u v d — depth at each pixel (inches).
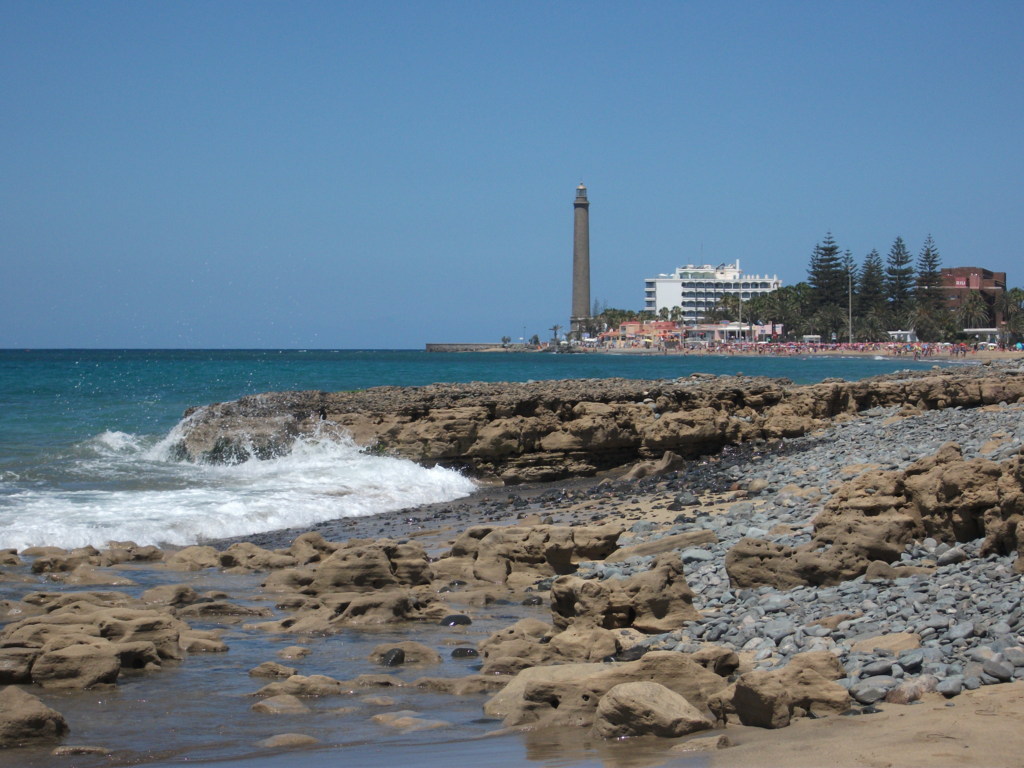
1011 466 572.4
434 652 513.0
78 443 1379.2
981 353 5890.8
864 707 379.2
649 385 1611.7
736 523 818.2
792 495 904.9
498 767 336.2
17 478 1132.5
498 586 710.5
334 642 549.0
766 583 598.5
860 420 1491.1
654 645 506.9
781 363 5944.9
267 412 1369.3
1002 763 303.1
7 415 1737.2
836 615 498.6
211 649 522.0
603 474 1349.7
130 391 2536.9
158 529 907.4
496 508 1079.6
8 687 424.5
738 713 383.2
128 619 514.3
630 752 352.8
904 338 7135.8
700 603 585.6
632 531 834.2
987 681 386.3
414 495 1169.4
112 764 352.2
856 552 585.9
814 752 327.3
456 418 1315.2
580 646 498.6
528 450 1341.0
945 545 604.1
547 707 414.0
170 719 408.5
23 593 640.4
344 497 1122.7
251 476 1202.0
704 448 1414.9
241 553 777.6
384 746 369.7
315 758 353.7
